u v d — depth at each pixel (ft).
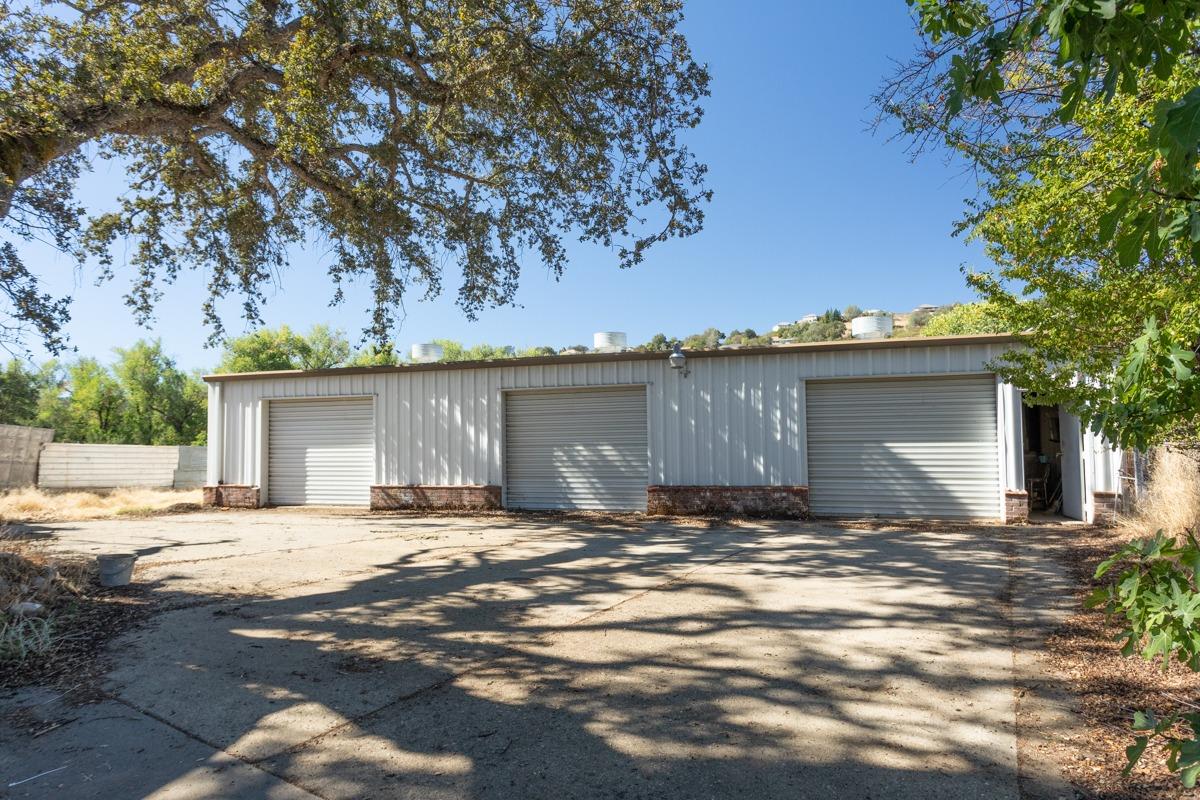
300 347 135.13
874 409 45.85
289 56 28.58
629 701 14.25
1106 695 13.98
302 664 16.62
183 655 17.19
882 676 15.56
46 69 24.81
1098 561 27.66
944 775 11.02
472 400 55.21
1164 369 6.85
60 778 11.18
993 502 43.24
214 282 42.22
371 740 12.50
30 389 111.34
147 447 96.17
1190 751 5.51
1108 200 5.73
